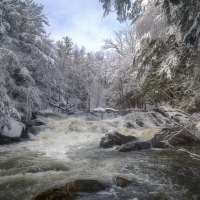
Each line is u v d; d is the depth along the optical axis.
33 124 13.95
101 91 31.16
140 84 13.41
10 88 14.20
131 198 4.41
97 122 15.68
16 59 11.05
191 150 8.71
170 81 10.60
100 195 4.41
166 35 9.41
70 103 29.77
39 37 17.02
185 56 8.69
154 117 15.27
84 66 34.84
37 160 7.67
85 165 7.10
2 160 7.60
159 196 4.66
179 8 7.05
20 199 4.57
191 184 5.39
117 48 25.42
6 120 9.80
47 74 19.38
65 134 13.00
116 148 9.31
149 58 10.94
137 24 11.35
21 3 17.70
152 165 6.98
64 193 4.31
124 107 26.69
